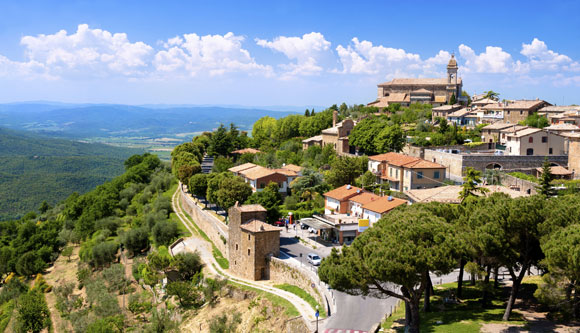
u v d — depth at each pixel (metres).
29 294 116.69
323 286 71.25
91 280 114.69
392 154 130.12
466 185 79.44
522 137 127.44
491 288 55.97
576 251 40.41
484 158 121.62
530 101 188.12
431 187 113.56
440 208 60.66
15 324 105.12
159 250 117.06
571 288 48.69
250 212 92.88
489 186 101.81
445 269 47.03
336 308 65.19
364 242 50.84
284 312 70.12
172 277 101.62
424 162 116.75
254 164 161.12
